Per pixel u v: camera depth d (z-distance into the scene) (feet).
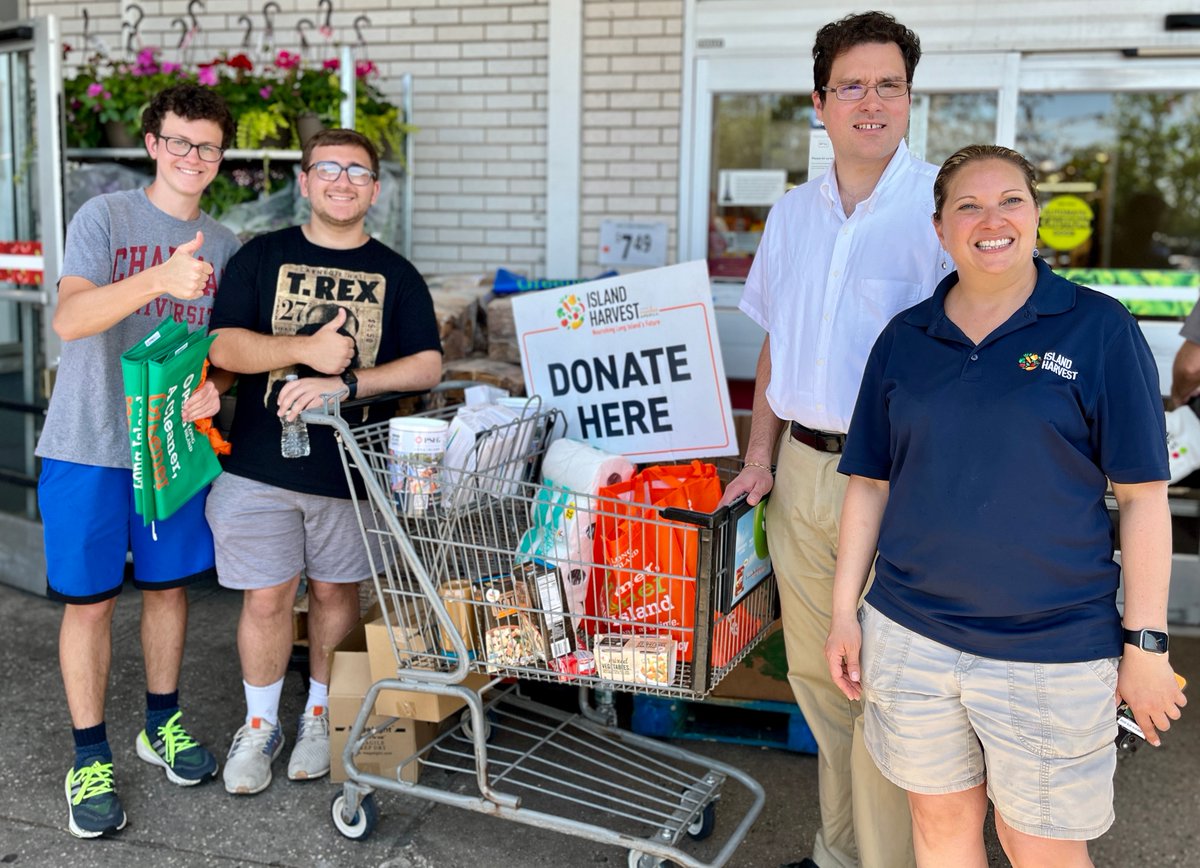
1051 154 17.31
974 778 6.88
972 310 6.72
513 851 9.75
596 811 10.36
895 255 8.04
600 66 18.63
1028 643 6.38
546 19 18.90
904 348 6.95
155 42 20.67
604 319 10.23
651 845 8.66
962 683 6.57
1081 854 6.57
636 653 8.43
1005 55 16.93
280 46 20.21
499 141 19.44
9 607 15.43
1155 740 6.26
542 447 10.43
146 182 16.90
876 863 8.33
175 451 9.45
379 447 10.56
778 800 10.62
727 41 17.98
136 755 11.30
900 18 17.19
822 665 8.80
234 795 10.55
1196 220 17.04
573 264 19.33
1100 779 6.38
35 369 15.15
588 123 18.85
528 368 10.62
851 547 7.43
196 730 11.91
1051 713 6.32
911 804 7.23
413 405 11.04
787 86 17.85
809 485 8.45
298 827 10.06
